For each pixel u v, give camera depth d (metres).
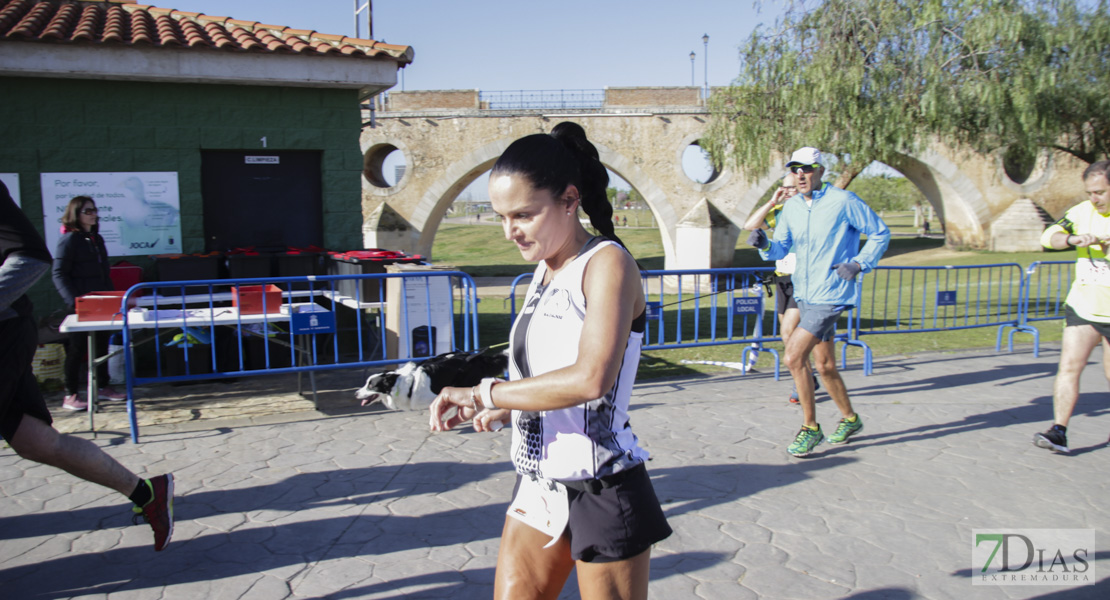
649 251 39.72
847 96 12.15
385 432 5.38
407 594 3.10
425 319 6.82
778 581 3.21
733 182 30.98
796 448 4.81
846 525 3.80
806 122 13.09
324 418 5.76
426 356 6.81
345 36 8.23
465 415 1.88
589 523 1.81
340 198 8.41
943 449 5.02
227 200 8.07
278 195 8.27
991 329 10.85
